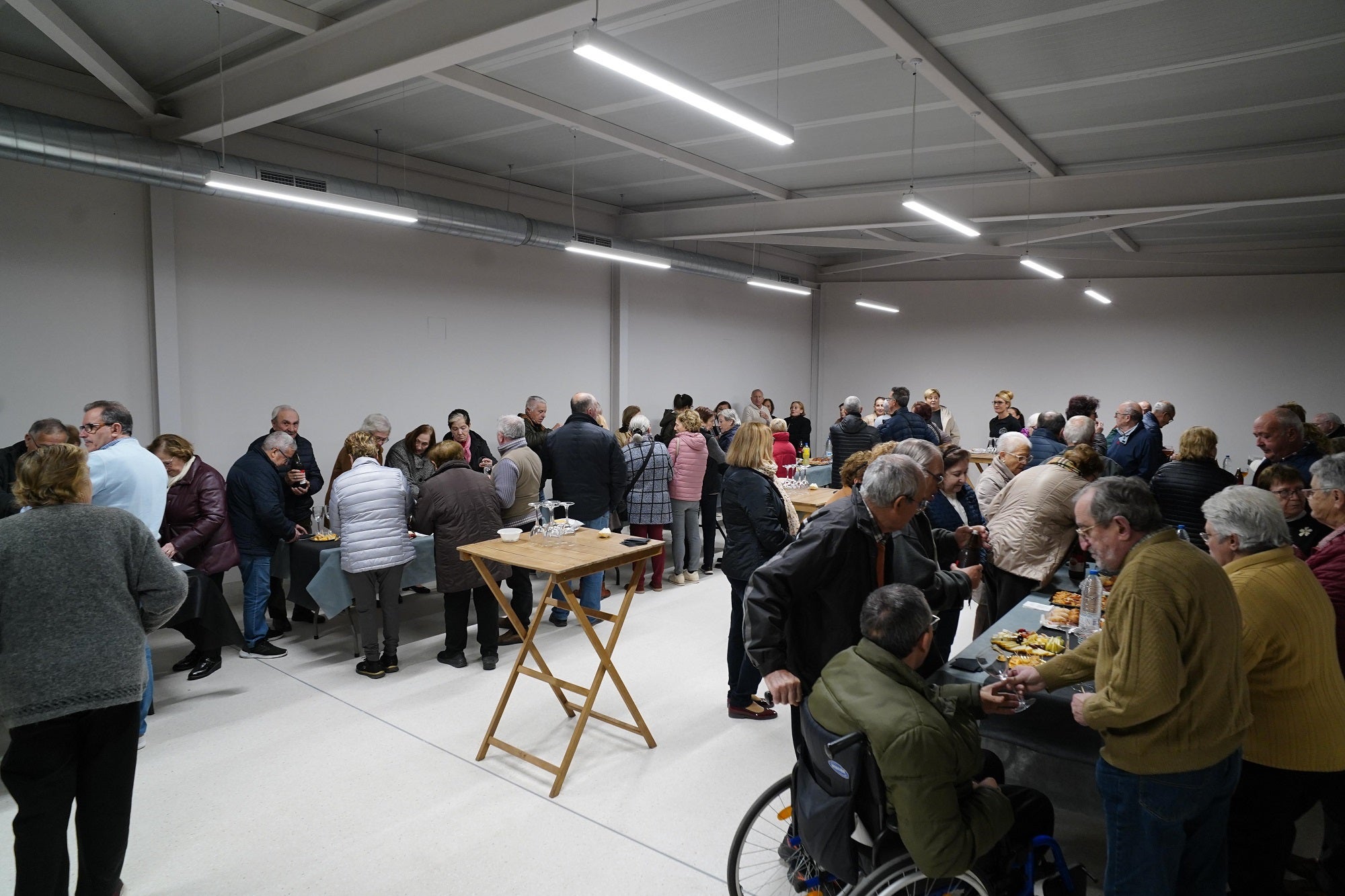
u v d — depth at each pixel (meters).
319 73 4.33
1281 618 1.91
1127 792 1.78
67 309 5.12
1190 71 4.45
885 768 1.71
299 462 5.08
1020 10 3.71
